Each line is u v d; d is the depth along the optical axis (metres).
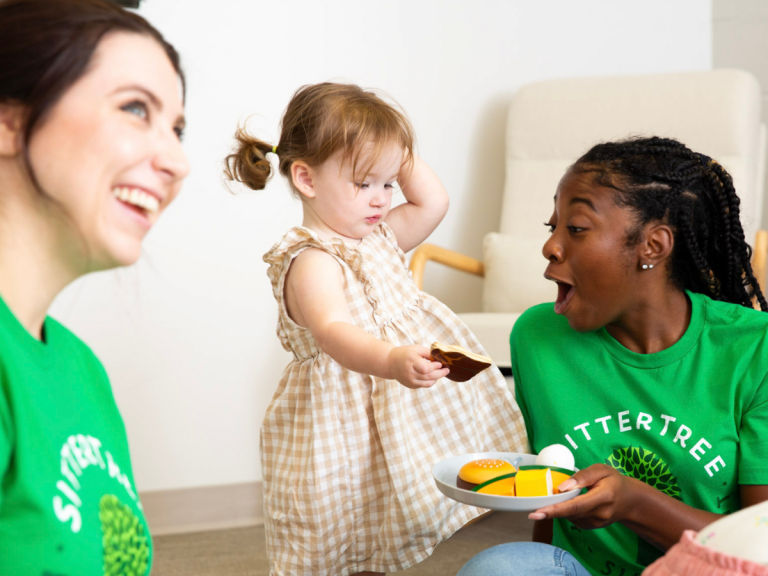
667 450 0.93
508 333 2.06
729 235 0.97
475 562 0.89
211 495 2.32
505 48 2.79
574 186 0.91
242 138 1.39
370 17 2.57
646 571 0.54
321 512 1.16
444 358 0.92
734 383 0.91
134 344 2.27
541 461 0.93
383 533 1.17
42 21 0.53
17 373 0.56
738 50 2.94
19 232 0.56
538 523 1.13
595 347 1.00
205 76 2.33
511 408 1.25
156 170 0.57
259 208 2.38
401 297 1.27
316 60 2.49
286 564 1.18
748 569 0.46
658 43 2.95
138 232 0.58
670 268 0.93
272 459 1.25
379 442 1.19
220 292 2.34
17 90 0.52
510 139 2.69
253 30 2.38
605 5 2.88
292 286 1.15
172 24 2.29
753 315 0.94
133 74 0.55
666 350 0.95
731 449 0.91
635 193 0.89
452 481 0.95
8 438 0.55
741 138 2.38
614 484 0.78
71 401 0.63
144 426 2.28
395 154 1.19
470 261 2.52
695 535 0.52
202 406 2.33
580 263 0.91
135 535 0.64
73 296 2.21
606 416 0.98
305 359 1.21
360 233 1.23
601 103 2.58
